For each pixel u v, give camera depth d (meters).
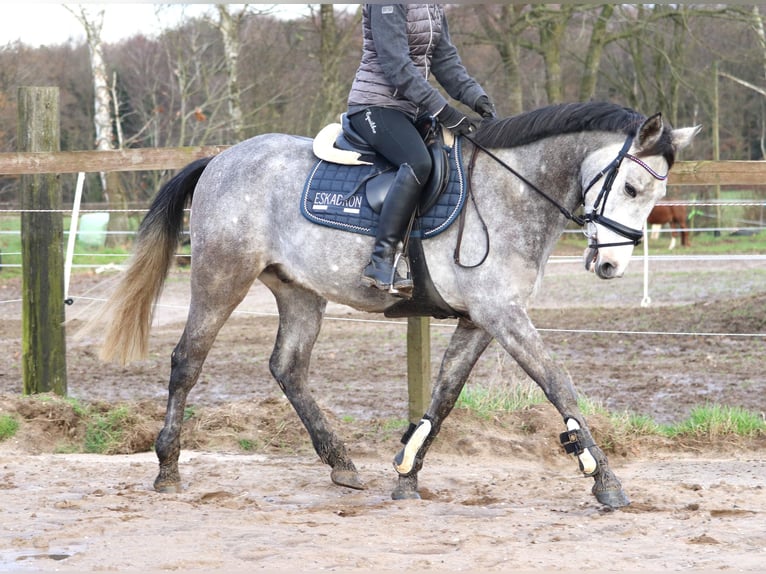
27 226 8.43
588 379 10.89
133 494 5.87
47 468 6.82
